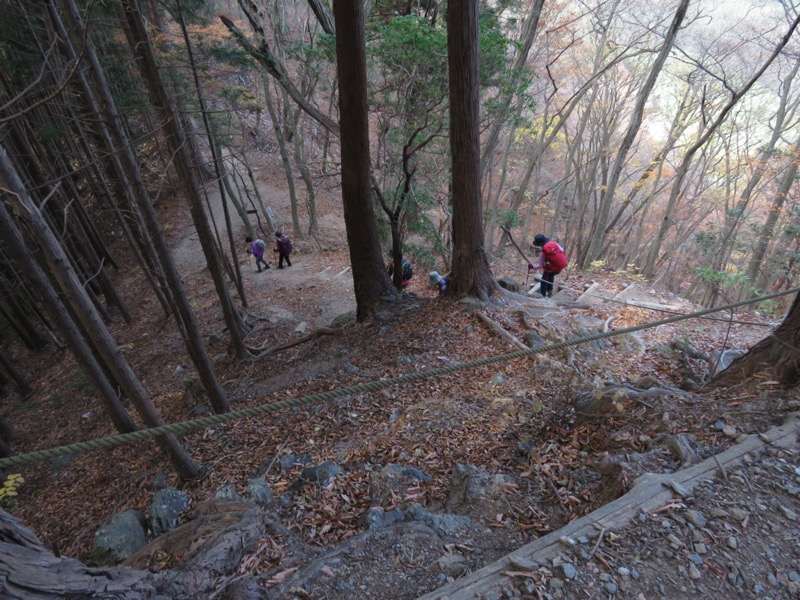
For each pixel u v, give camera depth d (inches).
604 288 393.7
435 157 498.9
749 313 315.9
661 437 132.7
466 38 271.9
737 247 713.0
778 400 137.1
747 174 775.7
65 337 175.0
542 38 665.6
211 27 409.1
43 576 71.1
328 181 898.1
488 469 156.2
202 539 118.4
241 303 597.3
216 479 202.7
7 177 135.9
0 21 373.7
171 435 201.9
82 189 898.1
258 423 256.2
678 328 288.0
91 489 268.5
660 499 106.3
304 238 847.7
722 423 132.6
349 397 251.8
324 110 1008.9
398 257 417.1
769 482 109.5
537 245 381.4
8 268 645.3
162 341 559.8
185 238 830.5
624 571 90.4
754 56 638.5
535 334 272.4
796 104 639.1
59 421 476.4
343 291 612.1
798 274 607.8
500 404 202.7
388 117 418.0
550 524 118.4
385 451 185.3
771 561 91.3
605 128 780.0
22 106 418.6
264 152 1114.7
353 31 289.0
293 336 496.1
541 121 775.7
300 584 100.4
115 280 762.2
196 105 450.6
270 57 362.3
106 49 430.0
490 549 110.2
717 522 99.7
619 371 233.5
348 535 134.3
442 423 197.3
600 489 124.8
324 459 190.1
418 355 285.7
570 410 179.2
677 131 645.3
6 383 590.6
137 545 162.7
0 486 326.3
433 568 104.0
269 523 129.7
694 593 85.8
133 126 589.9
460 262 342.6
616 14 668.7
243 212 722.2
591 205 1185.4
